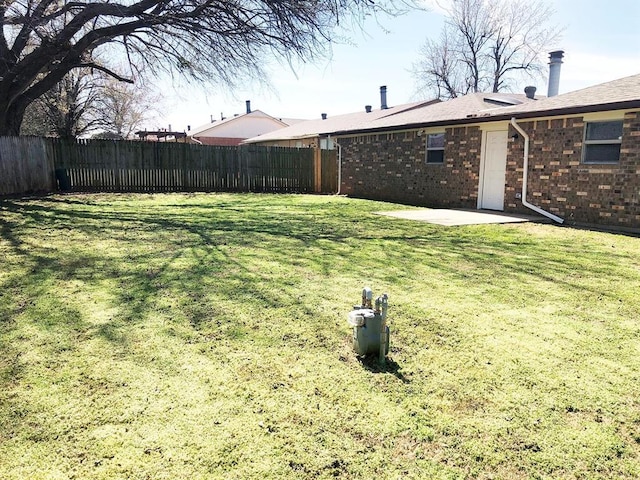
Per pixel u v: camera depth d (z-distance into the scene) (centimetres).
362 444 204
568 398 244
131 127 3084
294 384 254
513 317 365
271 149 1731
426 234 751
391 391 248
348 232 767
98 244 626
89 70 2022
